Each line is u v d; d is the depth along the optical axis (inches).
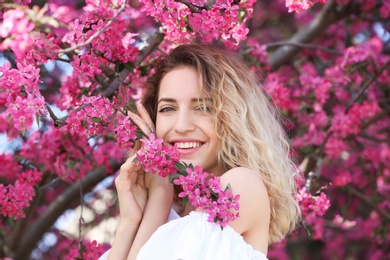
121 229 95.0
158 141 89.7
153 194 96.6
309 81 164.6
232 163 94.8
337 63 168.2
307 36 191.0
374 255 254.7
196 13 103.3
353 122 158.9
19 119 90.1
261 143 95.7
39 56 102.5
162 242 85.9
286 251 257.6
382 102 173.6
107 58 115.2
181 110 94.9
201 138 94.9
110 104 95.6
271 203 96.1
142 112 98.2
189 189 86.6
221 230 85.0
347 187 182.7
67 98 124.2
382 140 187.0
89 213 200.4
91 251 122.2
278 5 237.6
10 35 100.0
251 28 233.5
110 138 148.9
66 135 144.6
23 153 146.6
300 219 125.7
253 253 87.3
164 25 106.4
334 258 258.8
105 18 108.6
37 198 156.3
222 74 96.0
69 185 192.7
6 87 90.7
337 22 200.8
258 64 136.8
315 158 158.7
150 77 104.0
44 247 201.9
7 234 183.0
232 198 85.3
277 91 146.8
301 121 167.2
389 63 165.6
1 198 123.1
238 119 95.0
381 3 183.0
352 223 205.6
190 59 97.3
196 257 82.7
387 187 202.1
